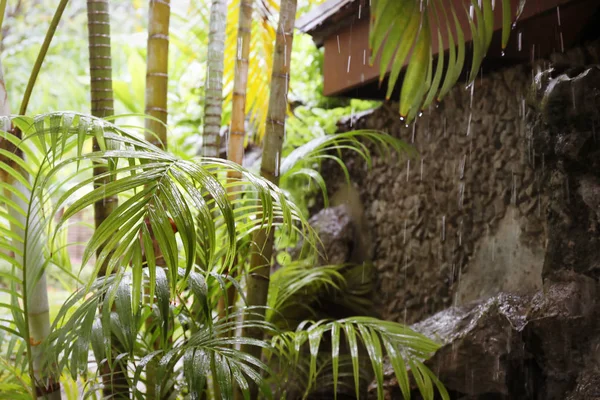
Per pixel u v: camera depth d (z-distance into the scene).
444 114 2.69
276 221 2.05
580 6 1.72
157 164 1.15
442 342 1.95
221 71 2.21
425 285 2.75
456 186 2.60
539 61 2.17
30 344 1.56
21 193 1.44
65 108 5.10
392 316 2.93
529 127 1.91
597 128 1.65
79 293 1.38
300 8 3.67
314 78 3.74
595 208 1.67
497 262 2.37
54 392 1.54
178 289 1.43
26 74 5.18
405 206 2.90
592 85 1.64
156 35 1.89
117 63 5.55
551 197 1.80
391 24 1.28
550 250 1.81
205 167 1.32
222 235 1.98
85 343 1.23
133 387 1.26
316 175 2.01
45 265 1.49
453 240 2.61
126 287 1.26
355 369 1.47
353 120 3.26
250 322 1.53
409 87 1.34
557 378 1.76
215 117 2.20
